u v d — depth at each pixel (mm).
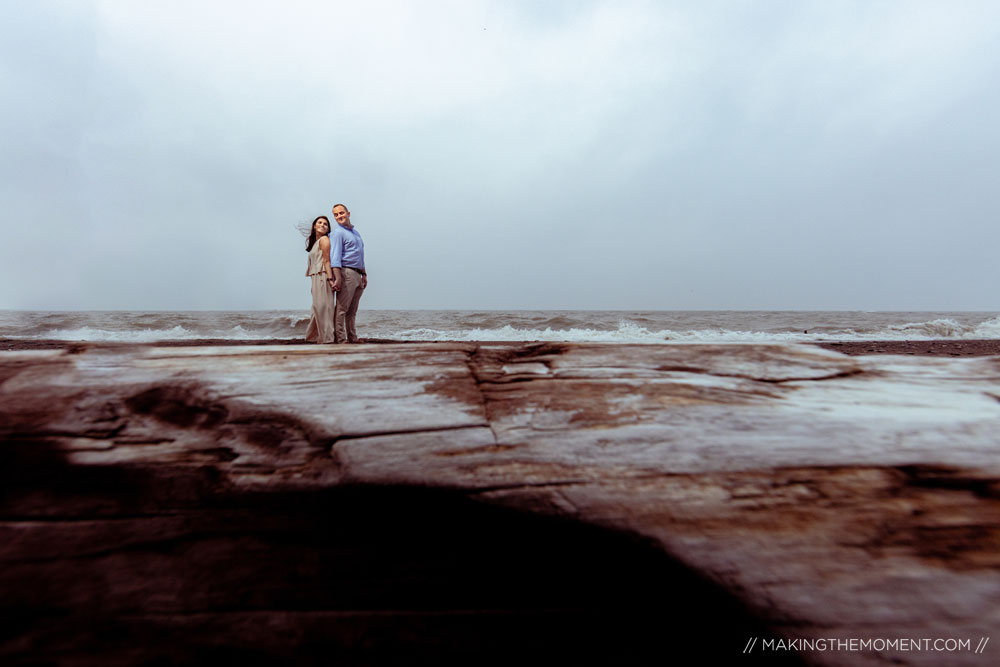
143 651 990
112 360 1675
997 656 974
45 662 958
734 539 1197
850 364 1710
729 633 1058
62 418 1472
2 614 1042
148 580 1138
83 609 1064
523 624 1081
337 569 1191
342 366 1691
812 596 1093
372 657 1008
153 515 1284
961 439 1336
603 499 1291
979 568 1095
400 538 1268
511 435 1442
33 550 1181
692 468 1327
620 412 1501
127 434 1457
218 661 982
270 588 1139
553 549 1242
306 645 1026
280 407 1534
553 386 1614
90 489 1331
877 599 1073
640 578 1169
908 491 1233
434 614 1101
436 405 1542
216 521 1282
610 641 1048
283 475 1382
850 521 1198
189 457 1419
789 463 1315
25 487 1318
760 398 1542
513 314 33188
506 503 1313
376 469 1379
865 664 989
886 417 1429
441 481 1354
